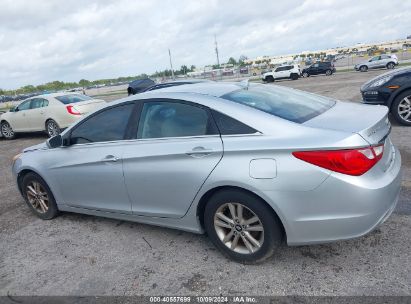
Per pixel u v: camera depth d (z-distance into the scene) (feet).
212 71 173.58
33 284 10.56
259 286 9.33
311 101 11.84
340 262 9.94
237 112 9.88
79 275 10.75
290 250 10.76
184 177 10.34
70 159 13.28
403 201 13.10
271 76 125.39
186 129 10.55
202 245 11.64
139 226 13.56
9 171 24.56
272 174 8.96
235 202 9.75
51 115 35.88
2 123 40.86
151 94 11.75
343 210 8.63
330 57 229.04
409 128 23.17
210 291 9.36
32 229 14.46
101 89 201.36
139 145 11.40
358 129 8.90
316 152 8.61
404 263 9.57
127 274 10.52
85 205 13.53
